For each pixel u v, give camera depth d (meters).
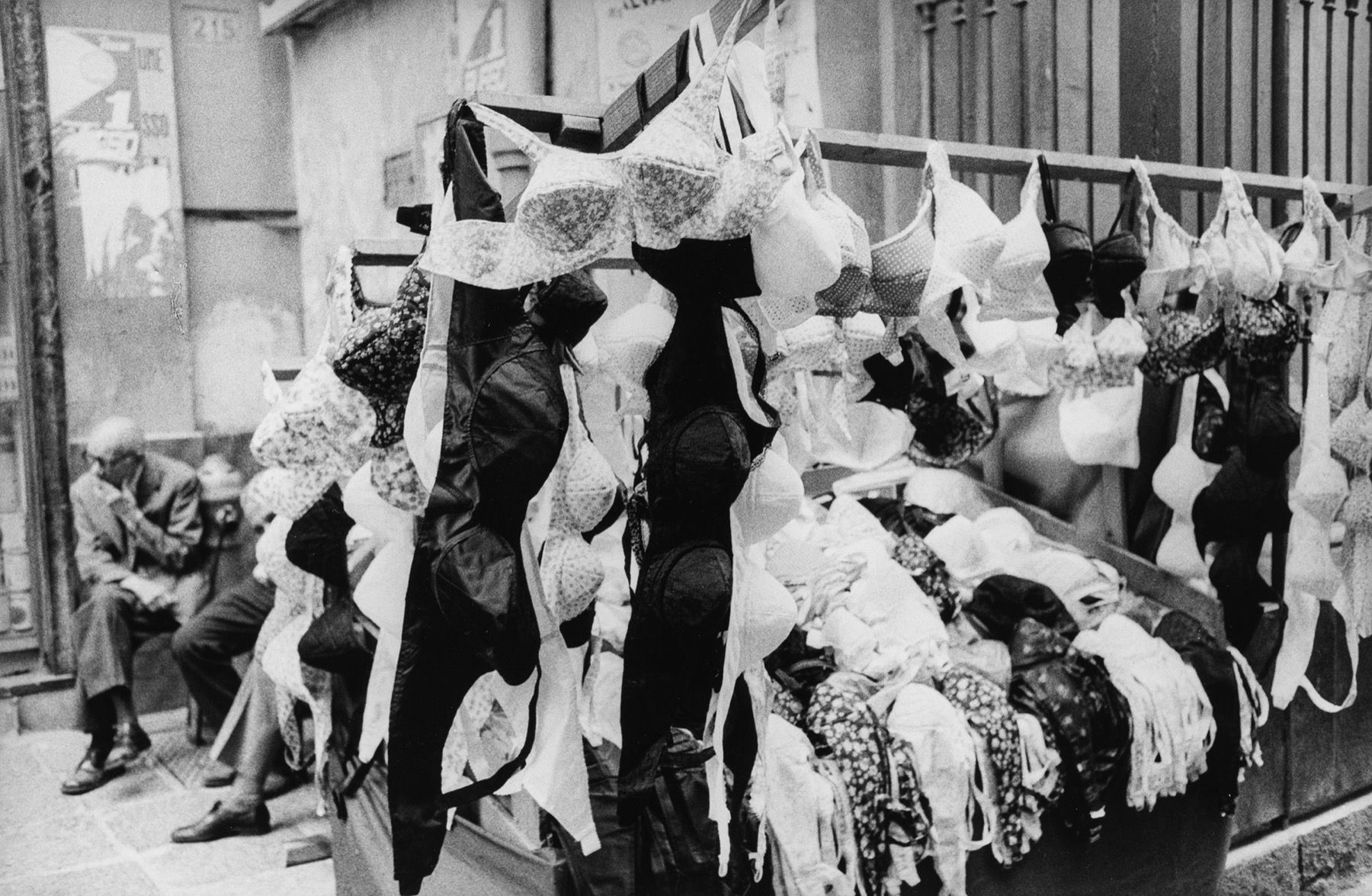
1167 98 4.42
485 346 1.83
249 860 4.21
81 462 5.72
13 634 5.96
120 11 5.59
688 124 1.79
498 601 1.75
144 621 5.20
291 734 3.35
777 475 2.12
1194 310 3.52
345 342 2.04
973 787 2.78
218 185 5.90
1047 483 3.96
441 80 5.15
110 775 5.03
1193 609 3.58
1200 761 3.26
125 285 5.73
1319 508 3.45
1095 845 3.08
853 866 2.54
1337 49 4.85
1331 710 3.58
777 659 2.88
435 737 1.89
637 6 4.59
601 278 3.99
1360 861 4.11
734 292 1.94
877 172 4.65
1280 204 4.39
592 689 2.47
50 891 3.95
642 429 2.96
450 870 2.70
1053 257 2.69
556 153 1.78
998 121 4.48
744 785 2.27
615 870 2.35
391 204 5.46
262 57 5.92
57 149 5.52
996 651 3.13
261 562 3.03
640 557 2.16
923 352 3.01
